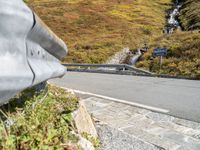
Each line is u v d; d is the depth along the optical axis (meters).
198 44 21.12
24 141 2.40
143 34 40.72
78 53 30.70
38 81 2.52
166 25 49.00
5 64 1.72
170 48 22.53
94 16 50.22
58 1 64.19
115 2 64.62
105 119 5.61
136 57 26.64
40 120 3.01
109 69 22.05
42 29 2.60
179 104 7.37
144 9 60.00
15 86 1.82
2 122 2.30
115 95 8.82
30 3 62.41
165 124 5.36
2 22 1.73
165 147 4.06
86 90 10.12
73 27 44.31
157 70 19.70
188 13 53.72
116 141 4.21
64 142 2.89
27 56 2.31
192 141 4.39
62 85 12.05
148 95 8.85
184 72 17.23
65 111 3.66
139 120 5.62
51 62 3.67
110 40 35.19
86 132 3.84
